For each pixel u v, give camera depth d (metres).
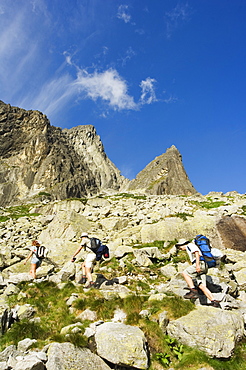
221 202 26.12
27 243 18.08
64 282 9.86
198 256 7.98
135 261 12.89
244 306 8.27
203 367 6.00
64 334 6.82
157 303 7.84
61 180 163.62
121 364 5.94
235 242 14.61
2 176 158.25
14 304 8.48
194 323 6.75
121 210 23.22
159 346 6.58
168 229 15.76
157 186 87.56
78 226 18.39
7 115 182.38
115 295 8.48
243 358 6.26
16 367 5.57
